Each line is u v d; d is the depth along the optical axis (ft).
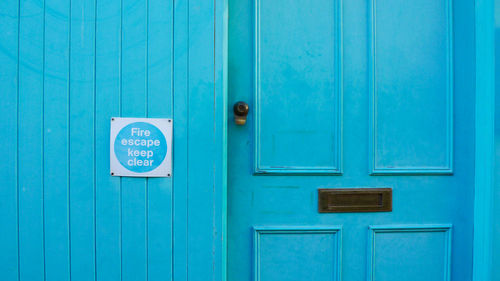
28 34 4.52
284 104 5.35
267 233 5.38
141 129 4.59
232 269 5.39
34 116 4.54
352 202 5.45
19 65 4.52
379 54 5.43
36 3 4.53
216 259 4.70
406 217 5.50
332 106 5.41
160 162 4.60
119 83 4.60
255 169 5.29
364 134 5.46
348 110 5.44
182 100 4.63
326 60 5.40
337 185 5.45
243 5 5.31
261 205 5.38
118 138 4.58
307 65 5.37
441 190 5.53
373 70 5.40
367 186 5.47
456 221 5.52
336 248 5.43
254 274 5.34
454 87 5.49
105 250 4.62
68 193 4.58
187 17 4.63
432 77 5.48
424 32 5.48
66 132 4.57
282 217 5.41
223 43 4.69
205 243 4.67
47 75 4.55
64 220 4.58
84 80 4.57
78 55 4.57
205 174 4.66
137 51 4.60
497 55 5.02
